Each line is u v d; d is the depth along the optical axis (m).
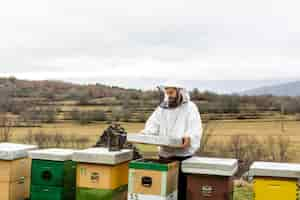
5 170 4.78
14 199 4.88
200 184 4.39
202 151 12.72
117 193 4.65
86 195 4.54
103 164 4.46
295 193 4.06
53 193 4.78
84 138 16.86
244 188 7.54
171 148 4.80
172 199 4.43
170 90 4.77
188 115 4.76
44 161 4.81
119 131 4.95
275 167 4.21
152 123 4.90
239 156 12.48
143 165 4.26
